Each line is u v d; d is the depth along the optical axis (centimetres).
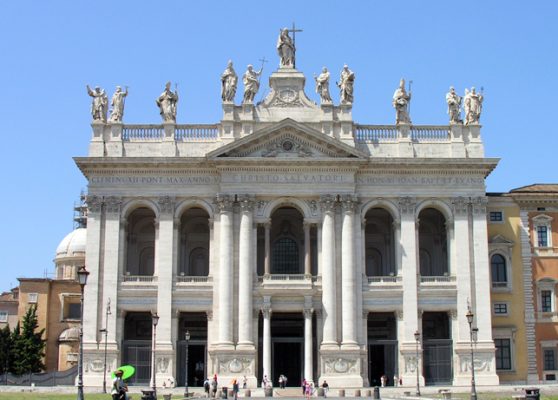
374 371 8562
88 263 8056
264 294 7919
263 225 8156
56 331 10700
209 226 8306
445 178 8281
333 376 7775
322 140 8075
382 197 8225
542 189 8850
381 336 8575
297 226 8781
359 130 8406
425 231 8906
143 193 8188
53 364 10588
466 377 7912
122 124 8338
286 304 7969
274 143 8150
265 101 8388
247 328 7850
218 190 8181
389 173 8256
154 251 8756
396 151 8344
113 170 8206
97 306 7988
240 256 7981
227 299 7900
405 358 7931
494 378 7906
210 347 7944
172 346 7919
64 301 10794
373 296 8069
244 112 8331
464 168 8244
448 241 8281
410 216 8200
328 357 7800
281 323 8462
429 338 8656
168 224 8144
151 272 8744
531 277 8488
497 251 8512
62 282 10844
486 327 8025
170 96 8419
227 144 8056
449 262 8262
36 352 9844
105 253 8094
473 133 8406
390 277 8119
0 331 9850
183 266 8675
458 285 8094
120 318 8000
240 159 8044
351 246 8025
